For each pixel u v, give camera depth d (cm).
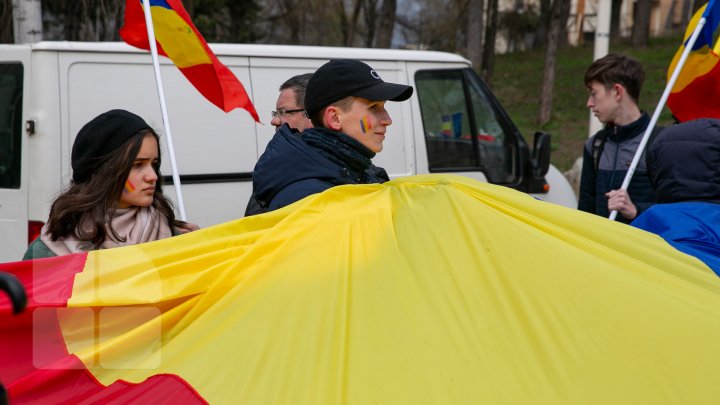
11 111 535
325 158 296
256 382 219
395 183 287
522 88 2225
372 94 291
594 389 222
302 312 237
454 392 217
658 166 367
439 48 2605
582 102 2045
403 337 229
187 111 562
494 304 241
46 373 231
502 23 2738
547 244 263
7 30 1077
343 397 214
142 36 429
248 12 1903
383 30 2191
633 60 442
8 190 533
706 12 446
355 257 253
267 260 253
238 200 575
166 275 258
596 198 460
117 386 226
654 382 227
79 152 288
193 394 217
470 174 685
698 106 473
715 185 353
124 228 290
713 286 273
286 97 402
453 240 261
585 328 236
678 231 334
